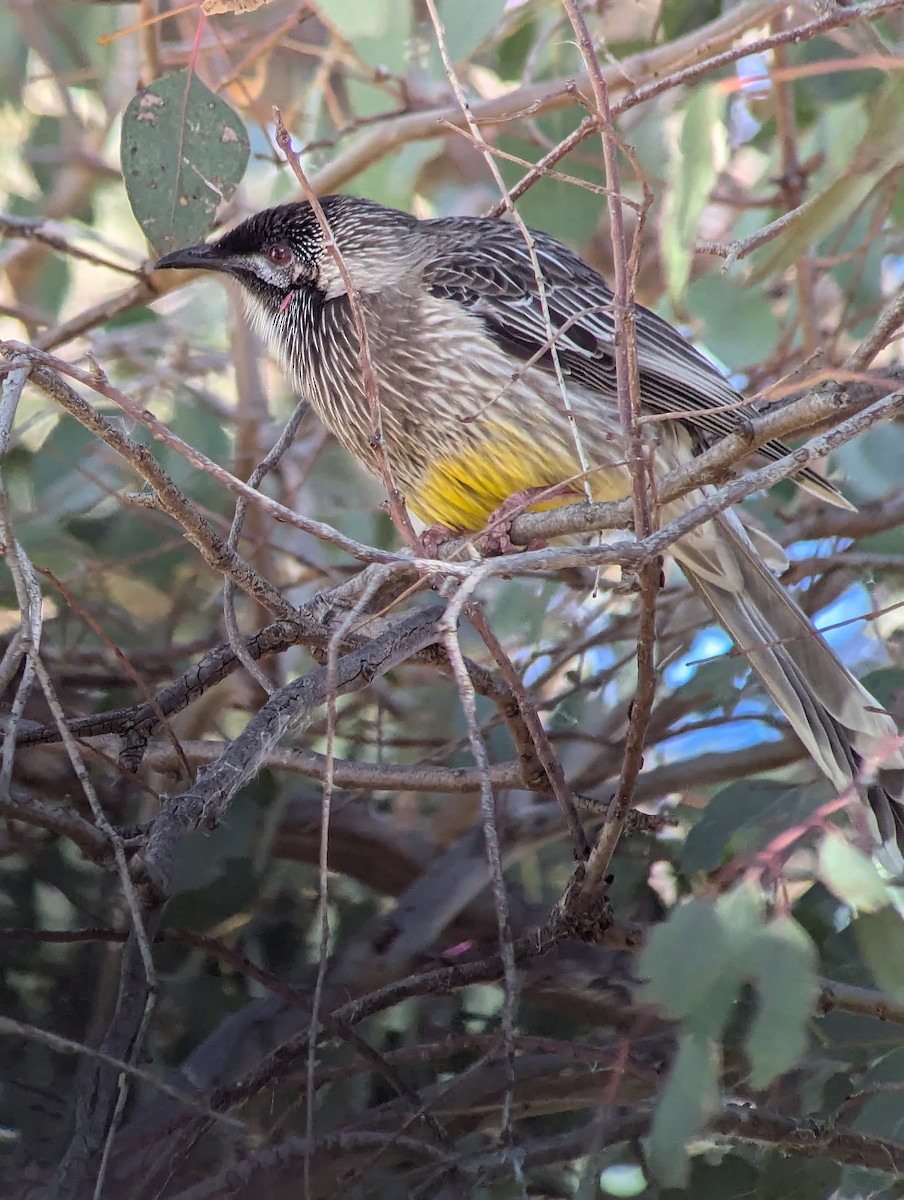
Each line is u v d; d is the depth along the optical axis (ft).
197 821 18.97
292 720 20.56
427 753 31.73
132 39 37.99
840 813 23.57
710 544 28.55
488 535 22.06
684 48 29.66
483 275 29.68
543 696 34.53
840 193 19.54
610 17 35.73
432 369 29.27
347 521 35.32
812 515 33.14
